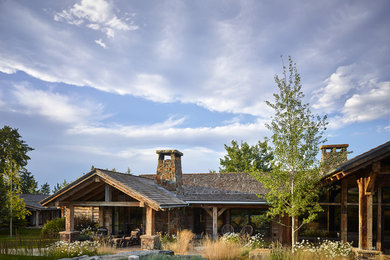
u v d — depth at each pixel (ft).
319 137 44.24
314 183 45.11
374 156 35.73
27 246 41.86
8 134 131.44
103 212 61.41
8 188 90.33
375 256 37.01
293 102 44.88
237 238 50.52
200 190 64.75
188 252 44.57
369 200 39.11
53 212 118.52
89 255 38.78
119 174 54.54
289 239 54.65
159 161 63.82
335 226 54.34
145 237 45.85
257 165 108.37
